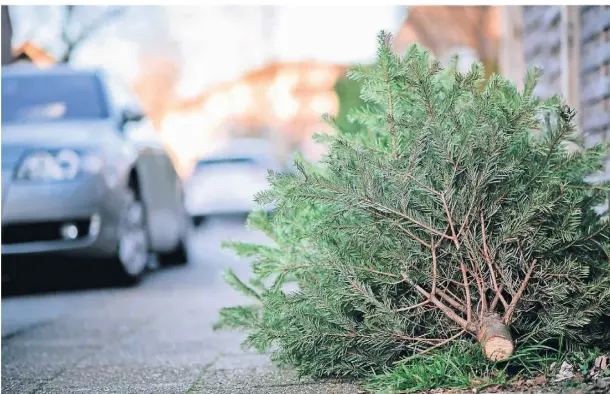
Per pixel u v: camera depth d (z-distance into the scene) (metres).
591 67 6.74
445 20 16.73
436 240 3.51
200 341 5.84
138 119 10.43
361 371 3.77
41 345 5.92
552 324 3.52
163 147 11.40
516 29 10.12
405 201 3.42
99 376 4.67
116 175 9.24
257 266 3.79
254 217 3.97
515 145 3.61
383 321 3.53
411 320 3.62
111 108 10.02
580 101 6.95
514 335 3.64
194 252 14.53
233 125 60.03
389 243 3.50
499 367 3.60
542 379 3.44
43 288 9.75
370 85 3.62
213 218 22.77
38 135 8.98
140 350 5.55
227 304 7.84
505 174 3.39
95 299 8.62
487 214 3.45
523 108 3.39
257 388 3.95
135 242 9.83
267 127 57.91
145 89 48.06
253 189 22.64
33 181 8.62
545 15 8.24
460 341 3.58
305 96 47.00
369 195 3.42
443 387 3.44
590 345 3.75
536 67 3.61
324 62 45.31
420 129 3.39
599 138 6.56
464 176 3.45
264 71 48.50
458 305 3.56
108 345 5.83
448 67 4.07
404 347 3.66
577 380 3.39
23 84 10.00
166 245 11.15
